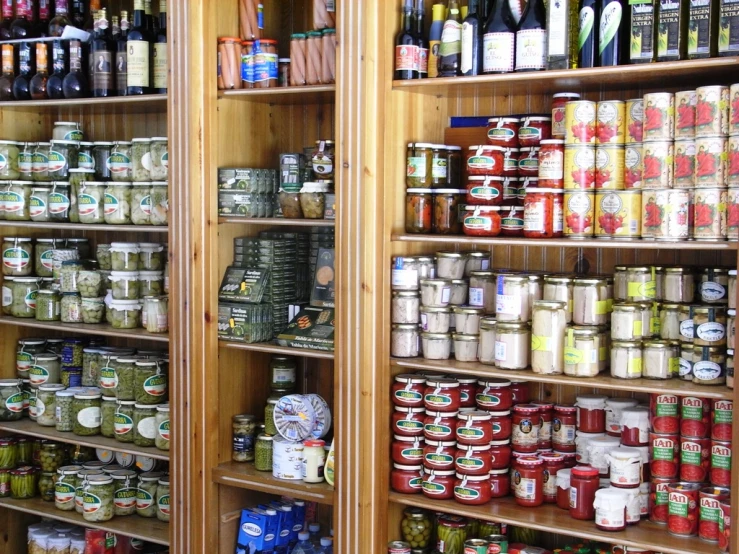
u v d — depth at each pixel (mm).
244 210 3373
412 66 2988
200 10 3326
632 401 2961
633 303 2729
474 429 2957
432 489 3023
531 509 2912
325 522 3682
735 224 2467
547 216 2777
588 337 2748
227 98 3430
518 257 3230
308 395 3377
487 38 2848
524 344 2871
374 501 3057
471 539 2990
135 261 3773
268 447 3406
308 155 3387
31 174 3977
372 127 2957
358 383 3037
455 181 3150
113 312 3764
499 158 2918
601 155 2703
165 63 3578
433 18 3012
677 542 2611
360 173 2980
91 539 3807
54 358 4121
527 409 2988
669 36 2570
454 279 3090
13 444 4137
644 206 2635
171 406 3500
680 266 2787
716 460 2652
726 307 2609
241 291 3426
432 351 3041
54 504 4012
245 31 3418
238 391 3570
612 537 2652
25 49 3910
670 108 2598
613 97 3010
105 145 3896
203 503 3443
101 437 3852
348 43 2975
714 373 2600
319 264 3395
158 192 3580
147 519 3805
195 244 3389
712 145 2510
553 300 2818
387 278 3041
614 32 2658
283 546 3498
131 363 3766
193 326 3412
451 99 3293
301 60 3248
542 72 2727
